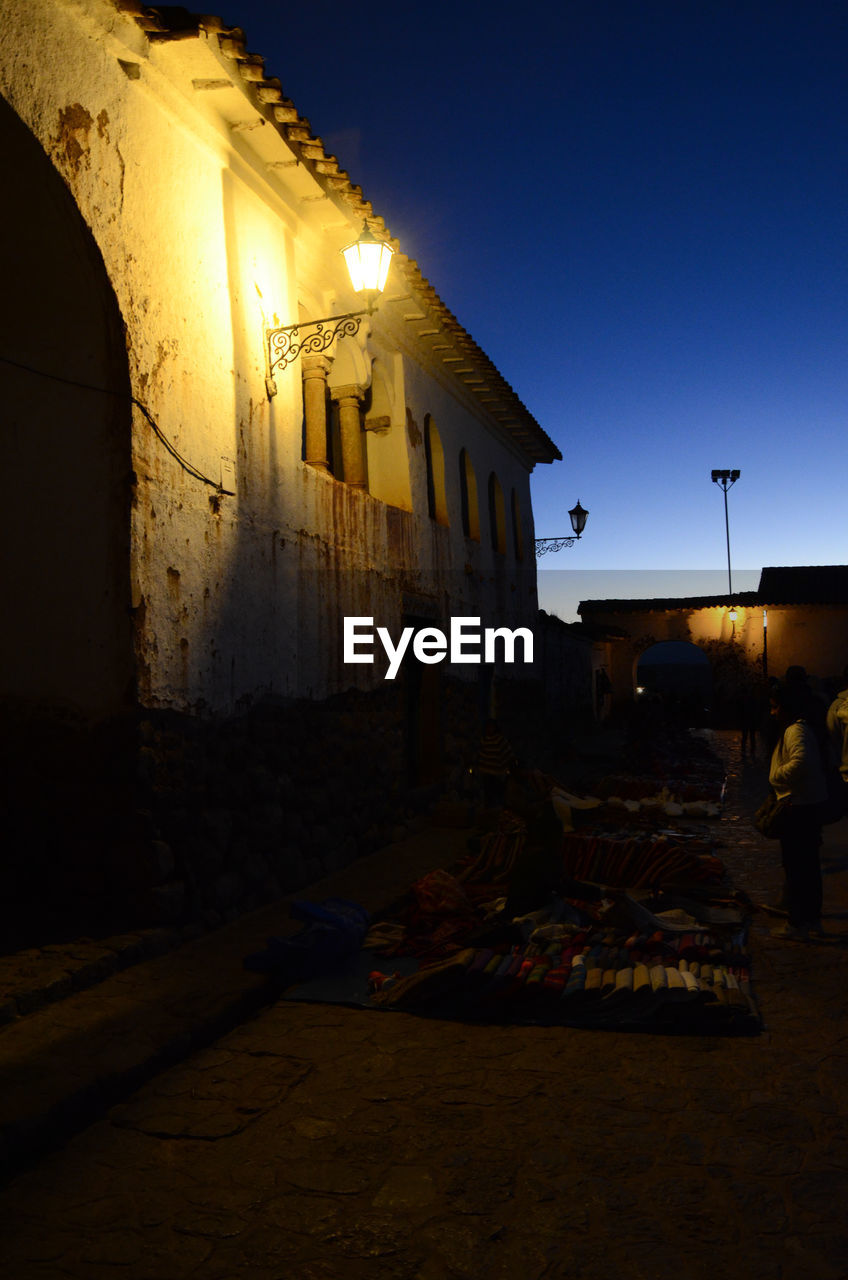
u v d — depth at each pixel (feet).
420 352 37.35
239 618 21.72
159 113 19.33
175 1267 8.71
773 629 94.43
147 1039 13.32
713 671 96.17
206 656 20.11
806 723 19.77
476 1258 8.80
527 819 20.40
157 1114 11.74
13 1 15.29
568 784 45.83
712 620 96.48
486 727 32.65
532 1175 10.27
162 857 17.78
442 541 38.93
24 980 14.71
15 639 18.54
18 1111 10.88
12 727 18.51
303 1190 10.00
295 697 24.61
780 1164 10.46
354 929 17.99
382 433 35.42
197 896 18.84
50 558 18.28
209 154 21.24
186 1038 13.65
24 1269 8.68
